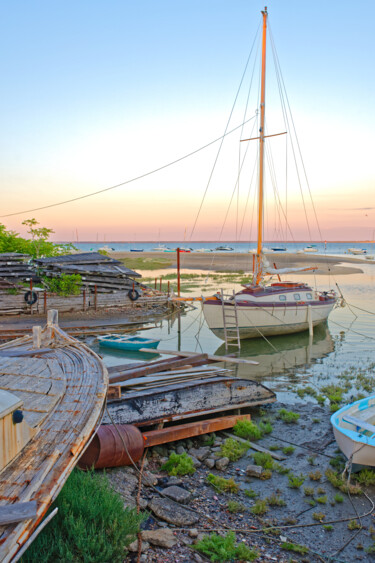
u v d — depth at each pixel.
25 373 8.29
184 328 25.45
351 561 6.27
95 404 6.77
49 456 5.11
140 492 7.77
